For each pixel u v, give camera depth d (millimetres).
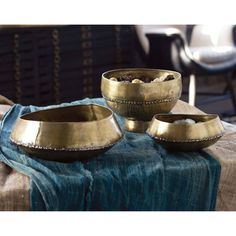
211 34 3369
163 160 1306
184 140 1307
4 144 1384
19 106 1653
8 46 2977
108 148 1258
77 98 3283
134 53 3383
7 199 1185
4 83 3033
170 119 1421
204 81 4223
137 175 1254
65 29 3100
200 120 1406
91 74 3285
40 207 1196
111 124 1271
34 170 1228
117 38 3293
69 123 1223
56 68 3150
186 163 1292
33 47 3041
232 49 3264
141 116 1465
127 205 1264
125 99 1441
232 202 1345
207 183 1304
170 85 1446
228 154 1359
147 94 1429
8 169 1283
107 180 1234
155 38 3127
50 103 3201
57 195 1197
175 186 1285
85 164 1275
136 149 1374
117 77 1586
